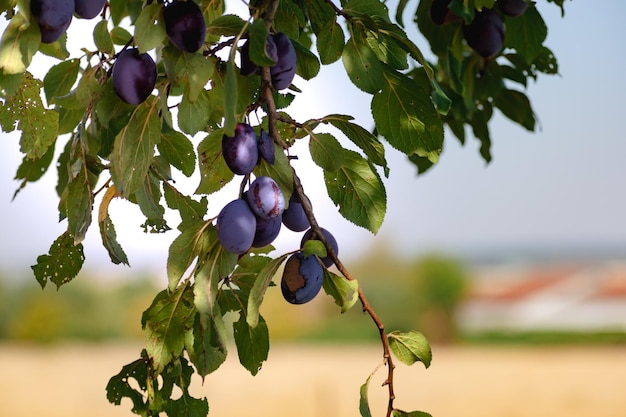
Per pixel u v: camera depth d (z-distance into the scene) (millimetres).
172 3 1139
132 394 1313
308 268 1152
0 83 1149
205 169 1237
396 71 1279
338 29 1270
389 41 1293
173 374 1286
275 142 1167
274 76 1184
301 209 1194
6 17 1177
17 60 1132
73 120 1348
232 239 1131
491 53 1457
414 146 1301
